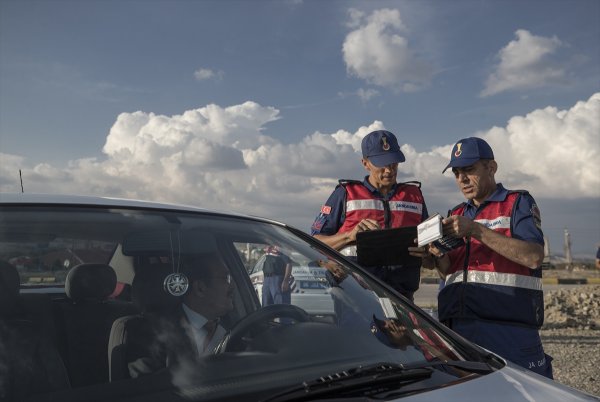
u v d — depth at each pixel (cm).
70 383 170
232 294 216
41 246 194
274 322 211
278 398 168
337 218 429
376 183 422
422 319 230
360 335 209
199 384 175
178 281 208
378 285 245
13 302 183
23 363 171
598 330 982
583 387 599
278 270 227
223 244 227
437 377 185
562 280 2148
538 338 334
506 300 326
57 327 183
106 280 199
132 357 181
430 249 334
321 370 187
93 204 218
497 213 337
